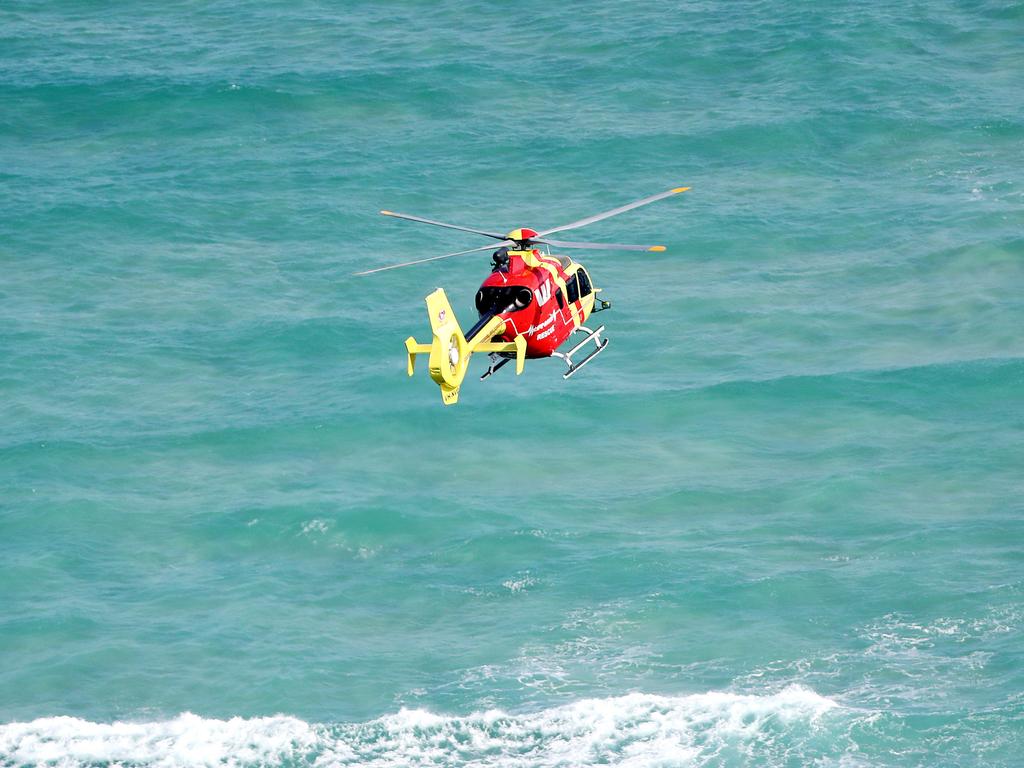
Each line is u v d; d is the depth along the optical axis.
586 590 168.12
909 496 184.50
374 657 158.00
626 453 198.50
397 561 176.50
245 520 184.12
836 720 143.12
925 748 139.25
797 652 154.88
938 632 156.50
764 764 138.62
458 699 150.12
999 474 188.12
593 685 151.62
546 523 182.12
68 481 193.25
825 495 185.25
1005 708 143.25
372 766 141.75
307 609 167.00
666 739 142.50
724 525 180.62
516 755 141.75
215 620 164.62
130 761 142.75
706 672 152.88
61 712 149.75
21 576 173.12
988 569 166.75
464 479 194.25
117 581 173.12
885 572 167.62
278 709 149.50
